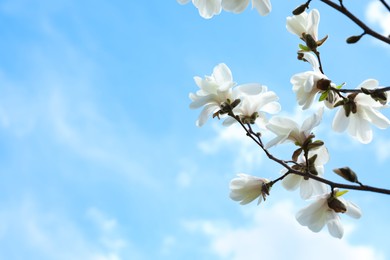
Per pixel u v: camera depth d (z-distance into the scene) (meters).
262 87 1.53
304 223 1.53
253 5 1.50
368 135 1.52
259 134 1.51
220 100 1.51
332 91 1.49
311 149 1.50
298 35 1.55
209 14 1.55
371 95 1.46
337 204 1.51
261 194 1.54
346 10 1.41
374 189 1.43
